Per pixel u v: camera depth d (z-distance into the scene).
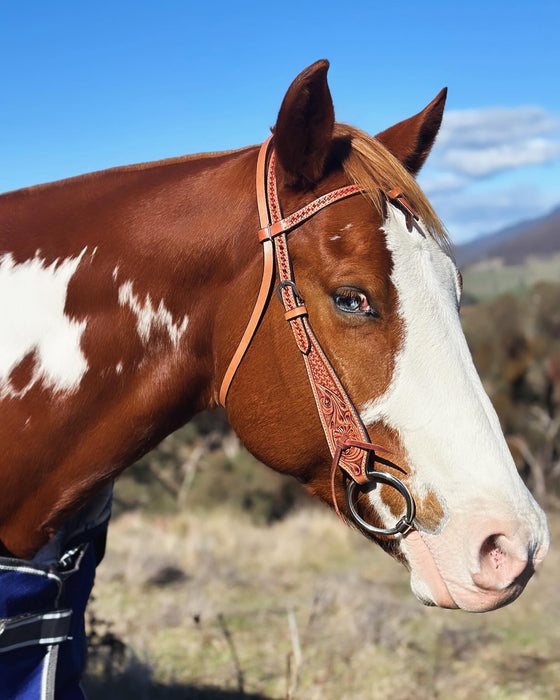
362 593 5.64
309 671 4.27
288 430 1.76
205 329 1.82
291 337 1.72
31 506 1.79
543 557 1.58
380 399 1.64
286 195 1.75
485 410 1.62
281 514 11.41
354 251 1.65
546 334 12.58
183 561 6.87
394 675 4.21
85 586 1.93
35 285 1.81
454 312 1.66
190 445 12.63
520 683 4.20
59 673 1.80
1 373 1.77
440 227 1.72
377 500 1.70
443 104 1.96
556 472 10.52
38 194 1.94
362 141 1.77
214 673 4.22
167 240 1.81
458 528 1.57
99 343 1.79
